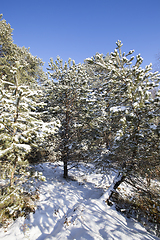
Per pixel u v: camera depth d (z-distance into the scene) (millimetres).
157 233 4258
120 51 4898
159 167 4609
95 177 9703
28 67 14836
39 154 9000
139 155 4504
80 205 5312
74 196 6230
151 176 5105
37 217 4367
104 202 5438
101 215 4574
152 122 4699
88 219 4301
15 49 13375
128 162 5258
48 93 8195
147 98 3900
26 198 4762
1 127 3617
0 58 10992
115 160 5637
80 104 7918
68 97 7844
